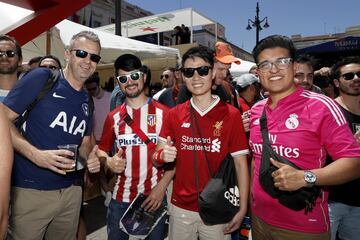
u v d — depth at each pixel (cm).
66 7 358
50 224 249
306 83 299
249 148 221
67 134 230
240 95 380
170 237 232
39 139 223
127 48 634
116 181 262
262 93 402
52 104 223
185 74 216
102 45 580
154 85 788
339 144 160
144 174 253
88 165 229
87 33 235
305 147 169
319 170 158
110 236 262
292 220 175
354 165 156
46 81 222
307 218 171
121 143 257
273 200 181
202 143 215
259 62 182
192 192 218
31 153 208
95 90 549
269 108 188
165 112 260
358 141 211
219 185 204
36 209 227
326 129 165
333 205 240
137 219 246
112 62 664
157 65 957
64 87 228
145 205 243
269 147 178
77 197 250
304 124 170
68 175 237
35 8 358
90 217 452
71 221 249
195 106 220
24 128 225
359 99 234
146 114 258
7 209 99
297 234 174
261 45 183
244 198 212
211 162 215
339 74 237
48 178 226
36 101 219
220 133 214
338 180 157
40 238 237
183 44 1180
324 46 707
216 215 203
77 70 227
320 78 393
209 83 215
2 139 101
